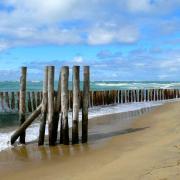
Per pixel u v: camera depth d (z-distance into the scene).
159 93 37.47
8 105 25.89
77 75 11.45
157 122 16.41
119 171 7.36
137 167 7.47
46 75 11.31
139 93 34.72
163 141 10.58
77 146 11.20
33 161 9.44
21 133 11.71
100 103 29.41
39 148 11.08
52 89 11.27
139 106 28.39
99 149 10.61
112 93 31.19
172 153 8.52
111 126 15.80
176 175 6.55
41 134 11.48
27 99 25.84
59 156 9.90
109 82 98.19
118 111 23.75
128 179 6.73
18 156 10.08
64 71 11.24
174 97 40.19
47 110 11.50
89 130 14.64
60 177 7.69
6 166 8.98
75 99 11.52
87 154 9.98
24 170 8.55
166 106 26.28
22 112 11.85
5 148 11.19
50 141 11.40
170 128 13.93
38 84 72.44
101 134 13.50
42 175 8.01
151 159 8.07
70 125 16.20
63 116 11.41
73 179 7.40
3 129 15.82
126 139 12.13
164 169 6.98
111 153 9.88
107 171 7.50
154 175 6.69
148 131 13.70
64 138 11.48
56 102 11.51
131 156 8.75
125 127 15.34
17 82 79.69
